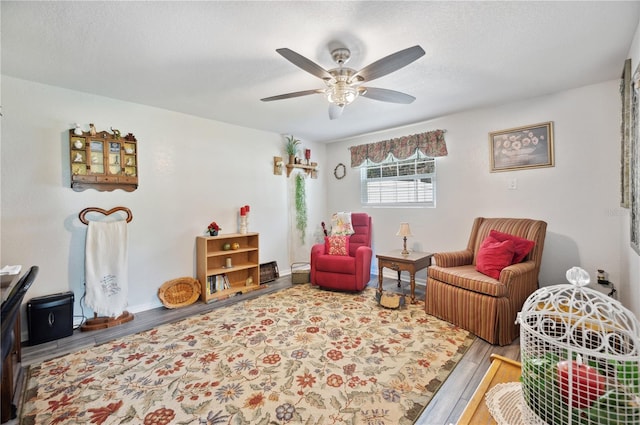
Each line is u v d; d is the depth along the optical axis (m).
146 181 3.14
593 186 2.70
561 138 2.85
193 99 2.96
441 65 2.26
